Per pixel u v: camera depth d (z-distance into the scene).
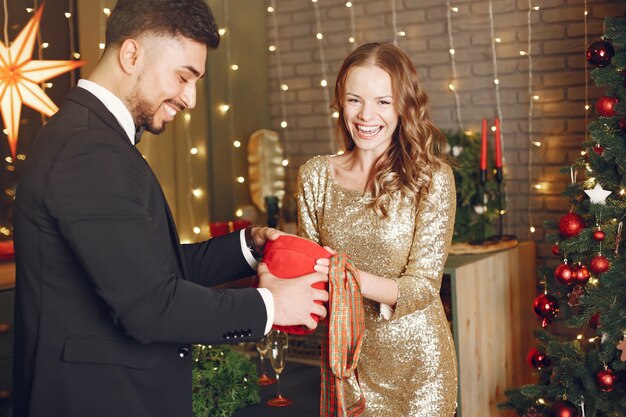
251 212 4.03
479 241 3.07
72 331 1.35
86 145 1.30
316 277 1.52
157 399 1.40
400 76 1.82
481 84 3.58
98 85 1.40
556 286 2.64
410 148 1.89
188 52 1.39
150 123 1.44
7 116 2.71
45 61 2.76
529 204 3.48
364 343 1.89
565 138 3.38
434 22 3.68
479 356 2.81
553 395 2.48
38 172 1.32
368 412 1.89
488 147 3.44
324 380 1.87
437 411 1.88
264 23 4.27
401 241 1.85
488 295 2.91
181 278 1.42
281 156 4.19
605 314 2.30
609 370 2.32
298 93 4.21
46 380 1.35
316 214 1.99
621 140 2.32
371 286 1.68
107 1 3.17
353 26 3.96
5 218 2.79
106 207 1.27
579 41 3.31
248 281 2.80
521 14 3.44
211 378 2.30
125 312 1.27
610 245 2.41
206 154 3.85
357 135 1.86
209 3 3.87
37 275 1.36
